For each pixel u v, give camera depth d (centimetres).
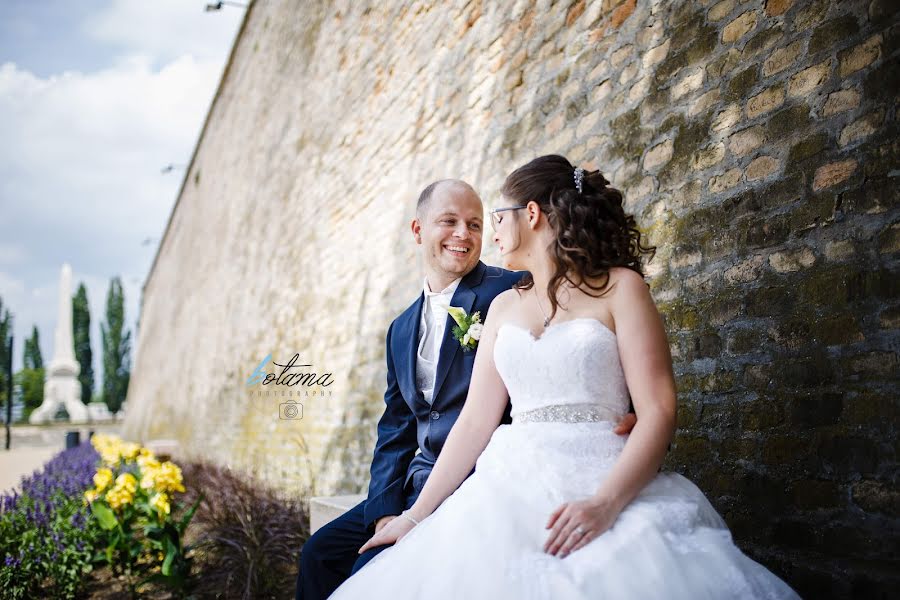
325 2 758
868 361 179
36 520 490
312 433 630
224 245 1187
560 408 163
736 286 223
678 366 243
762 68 223
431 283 241
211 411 1091
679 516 140
